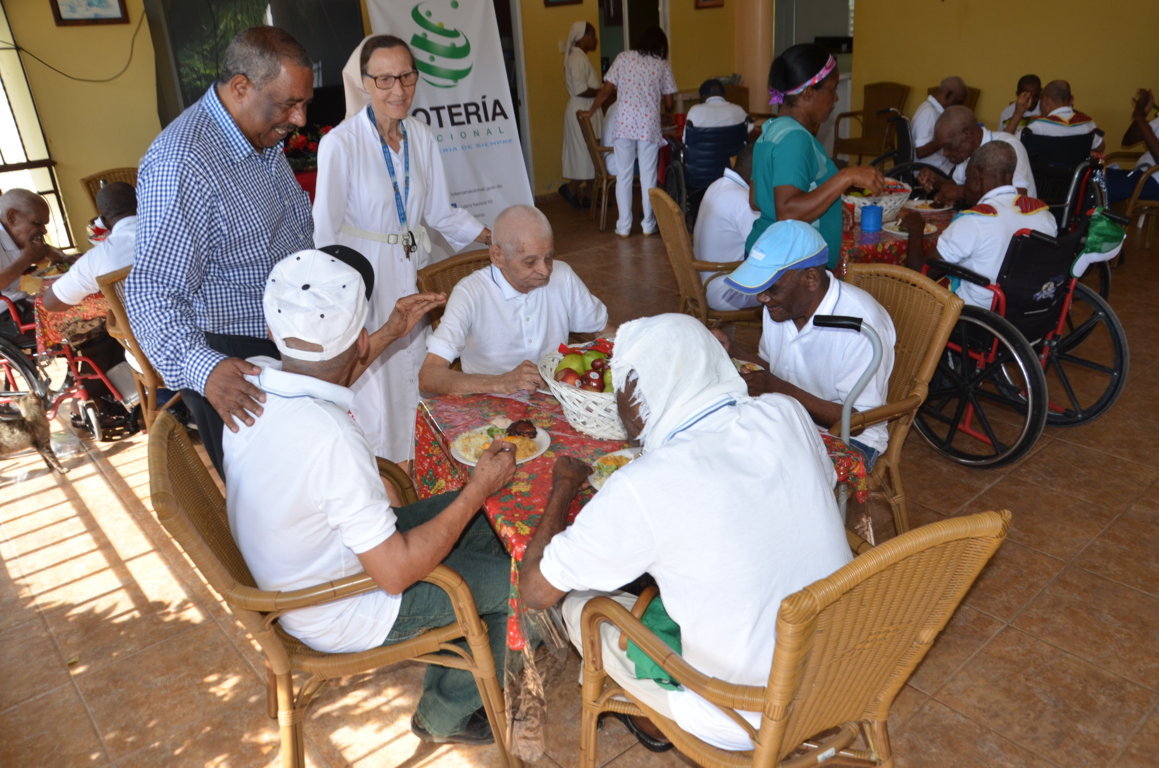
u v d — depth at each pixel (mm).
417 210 3023
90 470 3545
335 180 2758
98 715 2266
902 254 3252
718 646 1353
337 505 1512
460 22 4586
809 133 2795
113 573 2863
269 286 1561
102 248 3230
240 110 2080
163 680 2379
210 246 2127
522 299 2447
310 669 1742
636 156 6656
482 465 1705
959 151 4012
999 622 2422
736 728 1450
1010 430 3498
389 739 2156
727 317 3549
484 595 1860
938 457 3332
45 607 2705
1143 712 2092
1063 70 6879
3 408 3553
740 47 9391
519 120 8219
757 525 1308
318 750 2131
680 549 1307
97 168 6312
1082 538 2768
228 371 1703
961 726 2084
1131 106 6570
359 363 1692
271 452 1529
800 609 1136
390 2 4387
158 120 6426
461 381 2211
